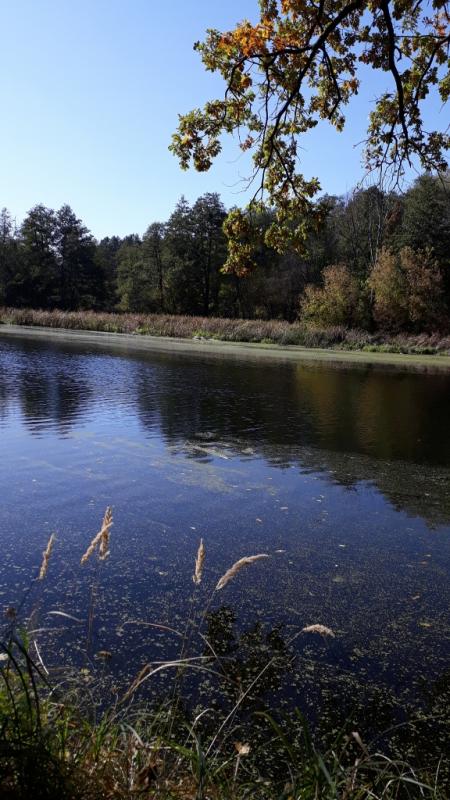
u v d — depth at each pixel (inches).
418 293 1684.3
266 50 262.8
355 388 689.6
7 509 239.0
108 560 196.5
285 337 1405.0
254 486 289.0
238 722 123.4
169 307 2893.7
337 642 156.9
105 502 253.8
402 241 1766.7
